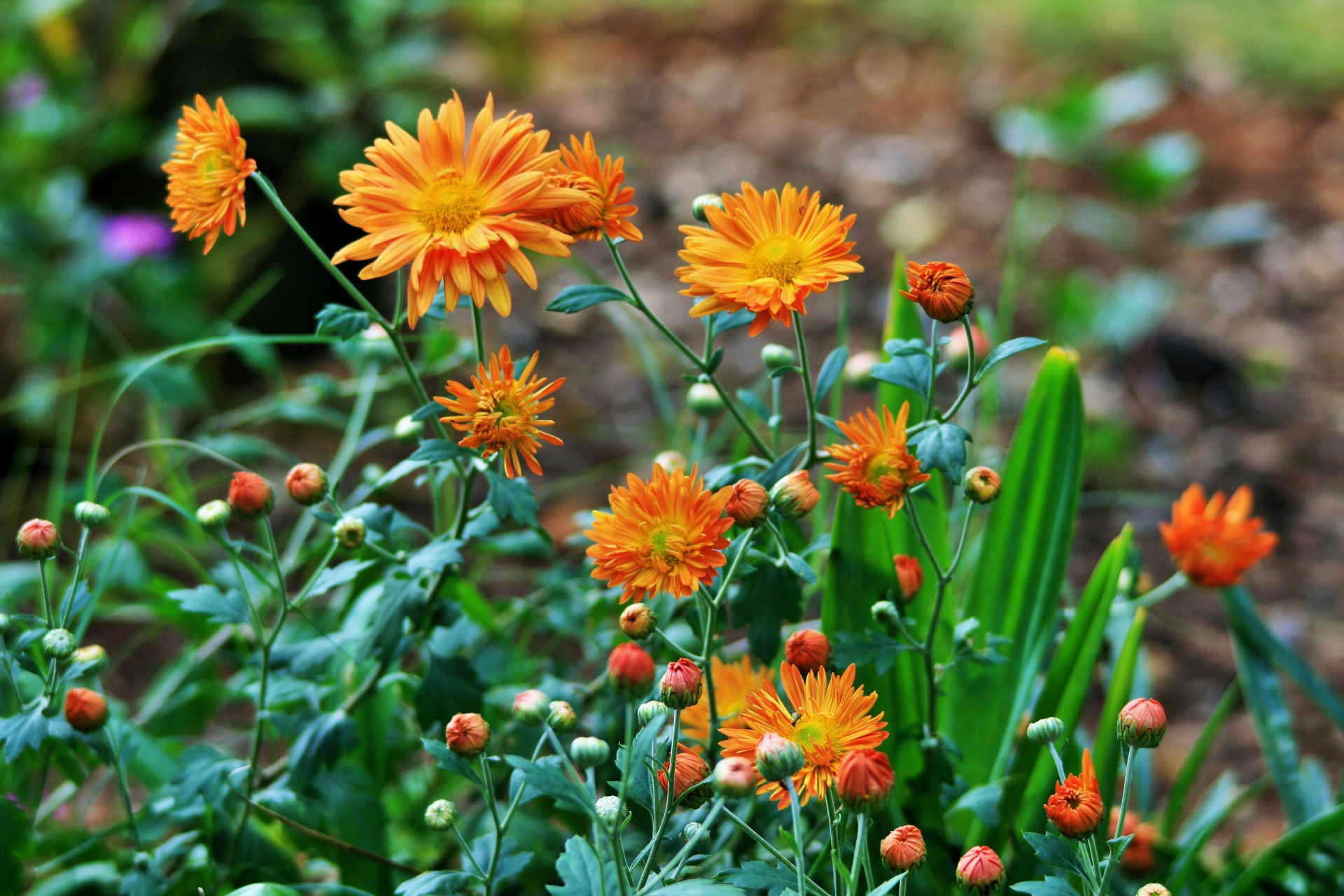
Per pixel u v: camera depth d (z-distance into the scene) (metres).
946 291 1.28
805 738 1.27
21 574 1.52
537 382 1.29
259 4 2.60
